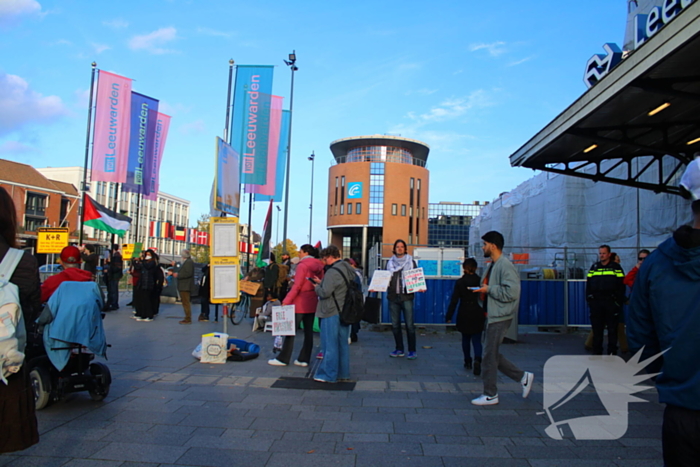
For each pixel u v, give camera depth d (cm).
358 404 539
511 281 530
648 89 721
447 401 554
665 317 211
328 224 6788
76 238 5647
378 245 1230
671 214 1369
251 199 1767
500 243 549
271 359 757
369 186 6381
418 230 6594
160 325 1184
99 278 1852
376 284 843
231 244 832
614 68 730
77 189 6234
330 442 421
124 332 1055
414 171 6569
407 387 617
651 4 1259
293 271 1399
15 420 256
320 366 649
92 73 1533
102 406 517
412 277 804
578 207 2006
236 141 1548
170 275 1845
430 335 1100
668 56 617
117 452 392
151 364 729
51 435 428
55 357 478
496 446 415
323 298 643
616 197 1714
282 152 1981
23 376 263
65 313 480
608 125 991
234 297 827
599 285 784
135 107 1639
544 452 402
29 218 5325
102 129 1509
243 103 1548
